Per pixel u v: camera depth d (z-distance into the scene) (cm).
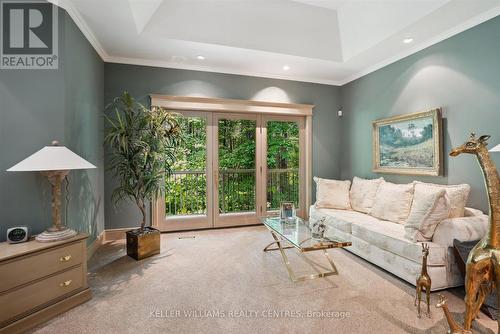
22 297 168
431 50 304
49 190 222
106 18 262
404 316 182
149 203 382
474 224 216
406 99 339
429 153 305
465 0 229
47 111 222
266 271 257
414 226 228
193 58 365
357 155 434
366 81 411
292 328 169
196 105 393
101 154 347
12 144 209
